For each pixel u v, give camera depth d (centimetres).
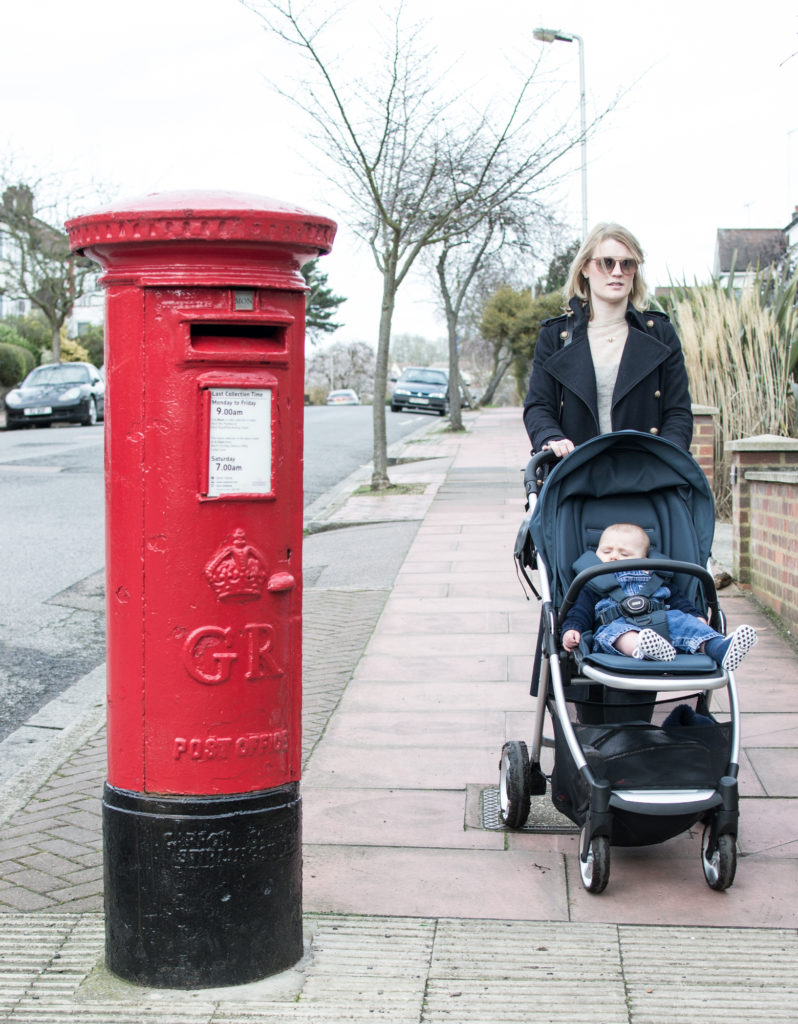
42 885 403
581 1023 304
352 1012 310
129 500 316
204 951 320
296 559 329
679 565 396
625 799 375
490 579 910
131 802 321
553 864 413
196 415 310
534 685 437
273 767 327
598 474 436
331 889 393
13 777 522
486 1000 316
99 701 646
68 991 322
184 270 306
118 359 315
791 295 1232
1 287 3669
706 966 336
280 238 304
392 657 692
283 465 321
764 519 797
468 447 2219
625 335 464
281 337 319
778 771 491
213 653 315
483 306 5016
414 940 354
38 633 791
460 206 1522
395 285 1503
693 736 384
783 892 387
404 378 3953
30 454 1952
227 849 319
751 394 1185
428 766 512
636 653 384
